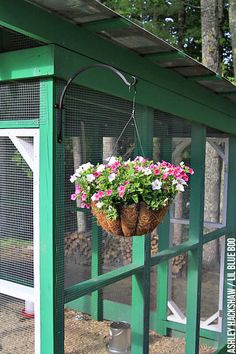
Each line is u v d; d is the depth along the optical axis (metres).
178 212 3.31
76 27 1.85
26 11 1.62
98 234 2.21
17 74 1.82
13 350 2.00
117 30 1.91
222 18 8.31
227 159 3.89
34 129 1.83
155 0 8.00
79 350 2.64
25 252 1.91
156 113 2.61
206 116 3.22
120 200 1.77
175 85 2.74
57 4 1.62
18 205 1.93
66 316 2.71
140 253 2.50
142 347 2.52
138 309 2.54
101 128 2.09
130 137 2.33
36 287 1.87
